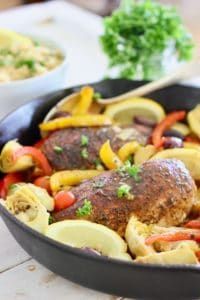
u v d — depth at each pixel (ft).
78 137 2.23
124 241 1.84
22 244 1.81
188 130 2.39
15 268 1.91
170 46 2.72
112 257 1.74
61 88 2.54
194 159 2.12
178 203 1.89
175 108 2.47
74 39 3.26
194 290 1.65
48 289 1.83
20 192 1.92
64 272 1.74
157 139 2.26
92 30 3.34
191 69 2.43
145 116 2.44
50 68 2.61
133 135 2.25
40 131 2.34
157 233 1.84
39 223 1.85
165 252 1.74
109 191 1.90
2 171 2.19
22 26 3.39
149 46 2.64
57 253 1.68
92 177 2.08
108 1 5.18
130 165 2.02
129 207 1.87
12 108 2.45
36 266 1.91
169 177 1.91
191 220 1.95
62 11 3.54
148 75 2.73
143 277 1.62
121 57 2.69
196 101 2.45
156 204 1.87
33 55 2.62
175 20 2.72
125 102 2.42
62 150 2.20
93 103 2.43
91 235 1.83
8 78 2.47
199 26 5.05
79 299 1.80
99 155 2.17
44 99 2.34
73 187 2.08
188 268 1.58
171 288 1.64
